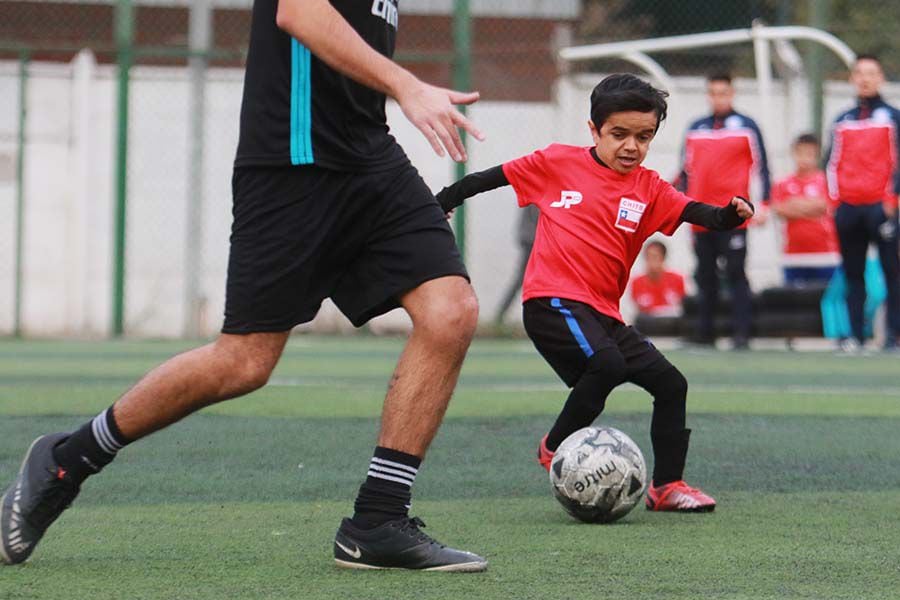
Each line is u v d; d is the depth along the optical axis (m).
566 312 9.97
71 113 33.94
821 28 34.06
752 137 26.28
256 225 7.25
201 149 33.12
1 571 7.45
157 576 7.34
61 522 9.07
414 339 7.46
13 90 33.34
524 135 34.28
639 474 9.20
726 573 7.49
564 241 10.14
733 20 44.25
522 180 10.39
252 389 7.43
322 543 8.36
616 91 10.07
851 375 21.80
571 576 7.38
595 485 9.09
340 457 12.18
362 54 6.97
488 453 12.48
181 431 13.73
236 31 38.53
